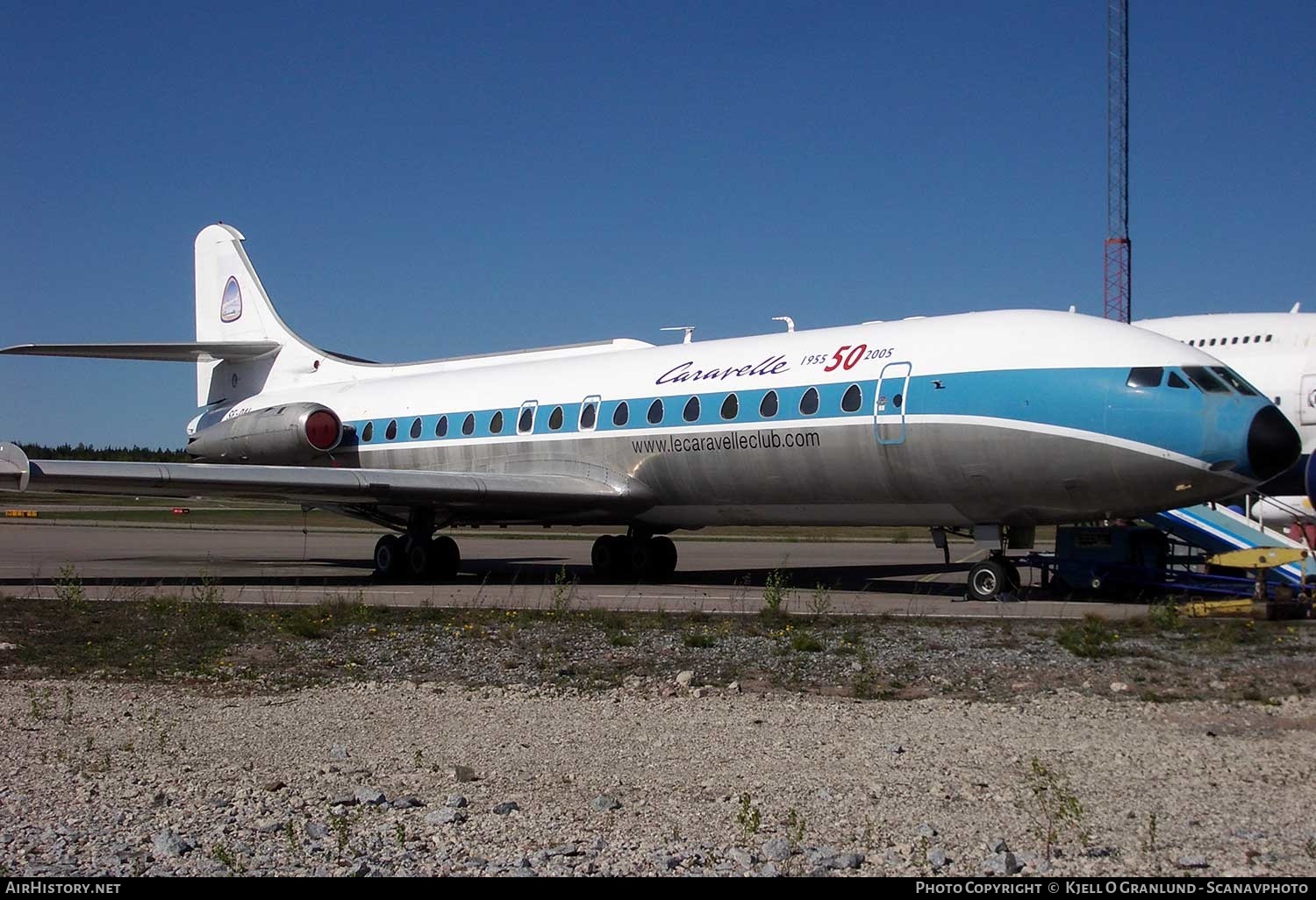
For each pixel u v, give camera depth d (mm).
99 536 39875
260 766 7828
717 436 20094
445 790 7223
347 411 28016
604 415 22203
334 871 5672
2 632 13742
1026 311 17859
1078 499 16812
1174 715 9406
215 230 32844
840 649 12438
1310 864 5703
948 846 6035
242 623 14484
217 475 20016
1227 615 15430
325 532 44469
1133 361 16438
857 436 18281
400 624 14531
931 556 32562
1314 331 23875
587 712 9641
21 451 18812
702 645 12797
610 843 6141
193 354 29672
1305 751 8109
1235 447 15680
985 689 10602
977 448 17141
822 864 5754
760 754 8102
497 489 21234
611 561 23953
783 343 20250
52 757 8047
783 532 51250
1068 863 5742
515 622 14602
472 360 27078
